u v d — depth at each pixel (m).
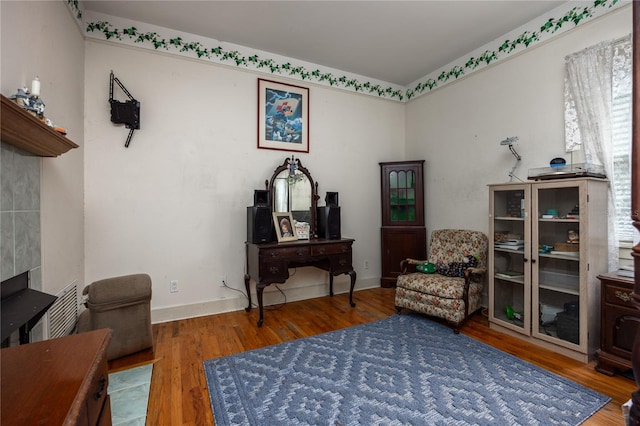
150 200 2.92
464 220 3.54
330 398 1.76
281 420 1.58
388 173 4.11
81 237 2.58
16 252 1.49
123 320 2.23
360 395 1.78
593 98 2.37
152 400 1.74
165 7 2.64
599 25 2.38
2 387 0.73
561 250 2.31
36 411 0.65
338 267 3.30
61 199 2.14
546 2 2.58
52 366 0.83
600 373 2.00
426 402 1.72
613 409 1.65
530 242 2.47
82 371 0.81
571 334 2.23
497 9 2.67
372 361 2.18
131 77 2.84
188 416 1.61
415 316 3.09
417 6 2.63
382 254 4.16
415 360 2.19
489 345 2.42
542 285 2.42
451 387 1.86
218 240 3.21
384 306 3.40
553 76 2.69
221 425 1.54
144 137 2.89
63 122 2.19
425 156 4.08
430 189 3.99
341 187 3.96
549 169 2.51
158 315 2.94
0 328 1.14
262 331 2.72
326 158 3.85
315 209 3.61
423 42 3.23
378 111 4.23
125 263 2.82
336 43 3.25
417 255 3.98
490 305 2.78
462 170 3.56
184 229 3.06
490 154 3.24
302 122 3.67
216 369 2.07
